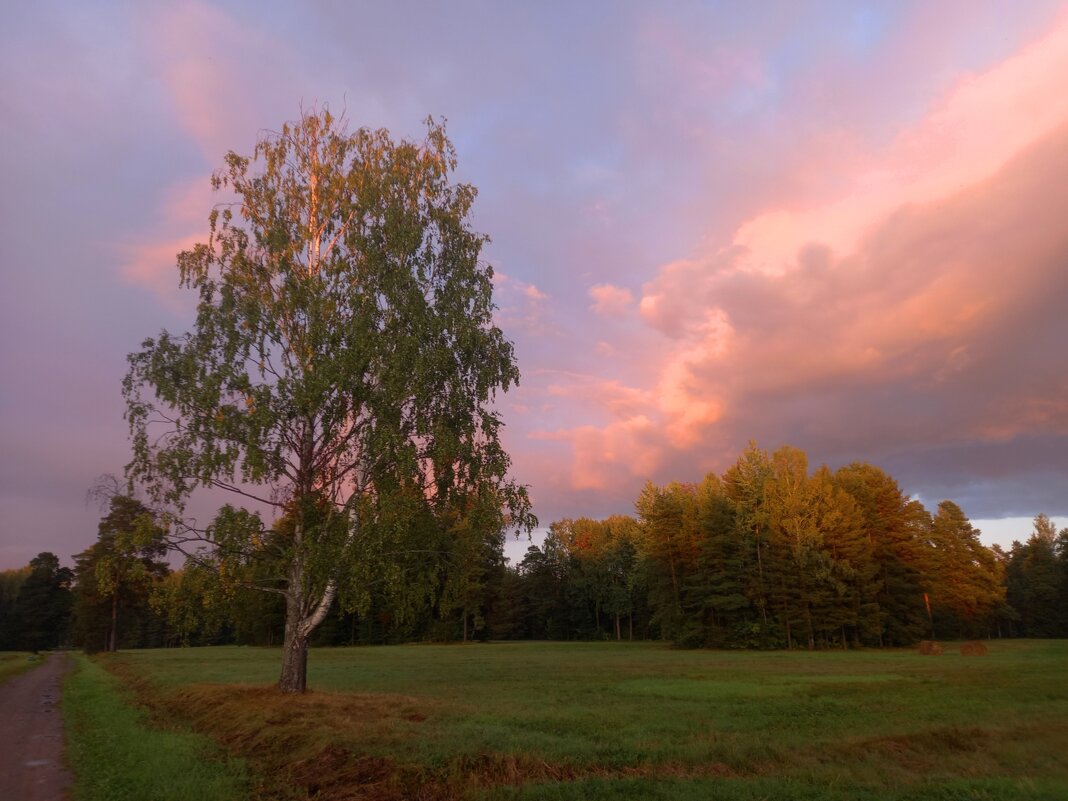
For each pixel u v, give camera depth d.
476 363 24.20
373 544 20.30
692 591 79.12
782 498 79.00
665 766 11.88
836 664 44.41
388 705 20.03
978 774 11.30
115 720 19.33
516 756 12.02
